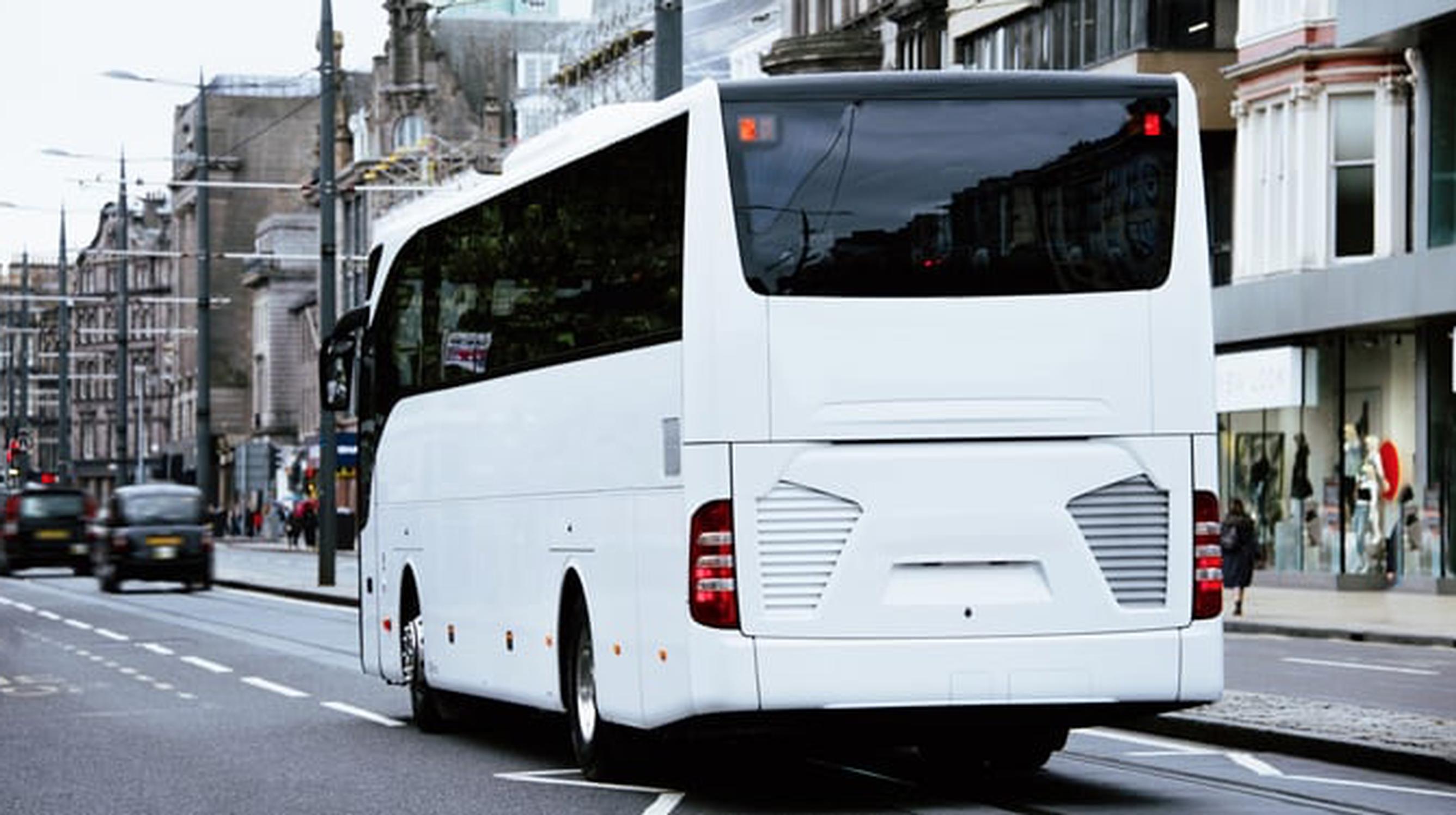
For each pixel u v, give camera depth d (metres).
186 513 60.06
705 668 15.01
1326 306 50.44
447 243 21.27
